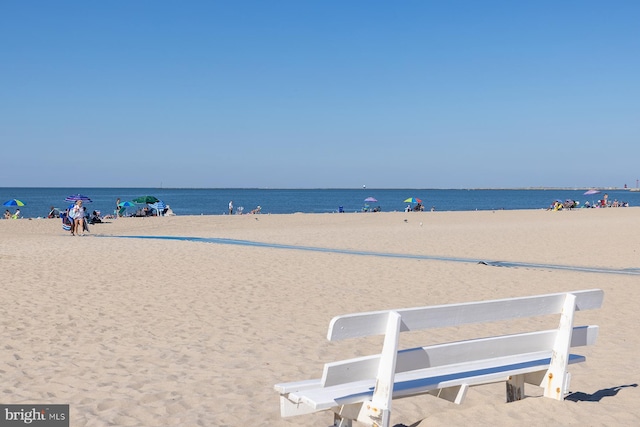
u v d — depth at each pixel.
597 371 6.78
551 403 5.15
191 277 14.28
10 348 7.69
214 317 9.83
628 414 5.04
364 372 4.14
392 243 25.14
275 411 5.37
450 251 21.91
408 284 13.80
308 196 198.50
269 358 7.34
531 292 12.97
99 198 142.62
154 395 5.78
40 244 23.61
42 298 11.23
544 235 29.62
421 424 4.82
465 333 8.94
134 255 19.20
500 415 4.90
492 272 16.11
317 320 9.73
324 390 4.34
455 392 4.72
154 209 54.00
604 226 36.84
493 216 51.94
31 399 5.70
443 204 131.12
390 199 168.12
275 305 10.96
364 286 13.40
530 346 5.15
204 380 6.36
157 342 8.12
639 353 7.67
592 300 5.38
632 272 16.38
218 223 42.25
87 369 6.77
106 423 5.03
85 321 9.38
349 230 34.16
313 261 17.95
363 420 4.25
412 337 8.66
